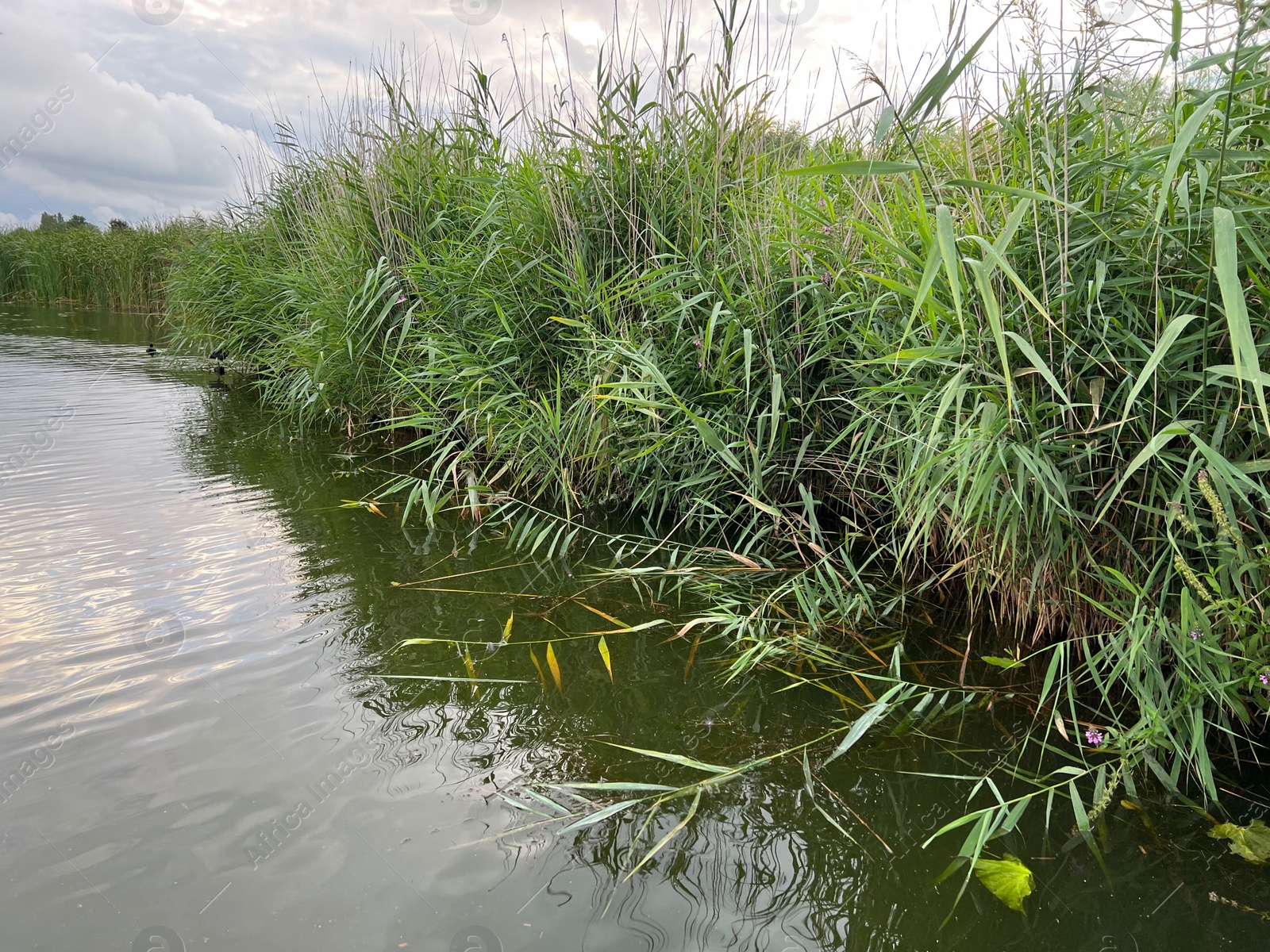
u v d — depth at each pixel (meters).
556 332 3.98
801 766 1.86
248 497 3.88
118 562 2.96
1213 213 1.63
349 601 2.73
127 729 1.90
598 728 2.01
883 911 1.44
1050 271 2.13
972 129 2.52
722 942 1.35
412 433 5.21
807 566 2.95
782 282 3.17
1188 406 1.98
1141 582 2.11
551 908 1.41
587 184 3.92
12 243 16.25
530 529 3.38
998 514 2.14
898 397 2.56
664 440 3.38
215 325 7.82
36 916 1.36
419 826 1.62
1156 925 1.41
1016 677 2.25
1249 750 1.90
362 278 5.01
